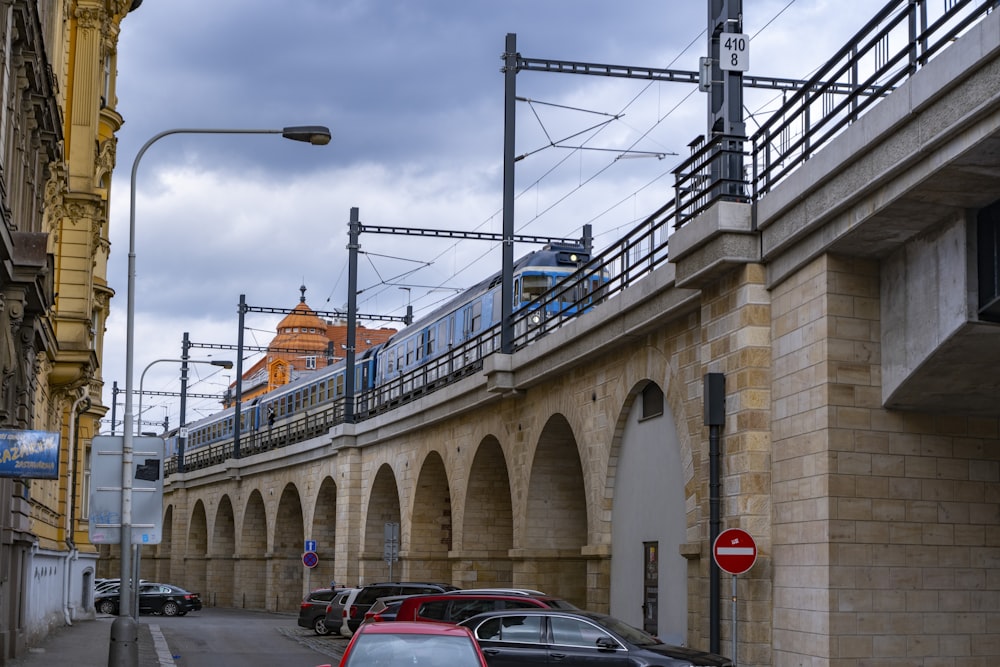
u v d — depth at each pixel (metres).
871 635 17.91
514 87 33.22
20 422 24.16
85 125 36.78
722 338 21.00
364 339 122.88
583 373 28.77
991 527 18.62
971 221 16.38
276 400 73.62
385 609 30.55
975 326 16.25
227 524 78.50
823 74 18.31
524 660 17.84
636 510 26.00
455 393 36.69
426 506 42.69
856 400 18.33
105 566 100.25
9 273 19.66
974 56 13.95
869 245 18.03
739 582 19.80
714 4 22.41
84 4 37.09
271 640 38.53
